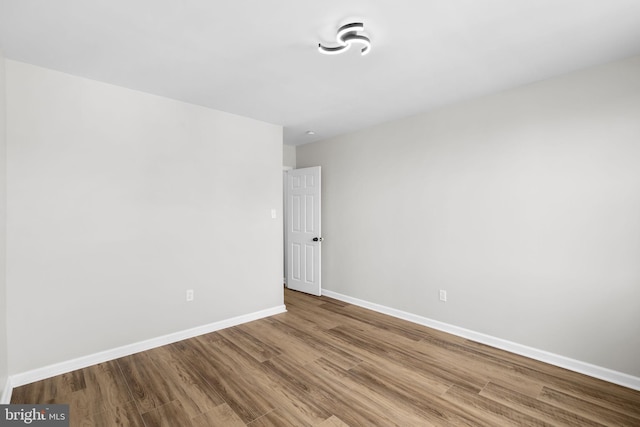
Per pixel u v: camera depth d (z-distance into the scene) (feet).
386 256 12.37
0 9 5.25
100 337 8.41
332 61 7.29
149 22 5.71
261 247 12.03
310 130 13.46
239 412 6.35
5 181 6.95
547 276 8.39
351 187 13.70
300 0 5.09
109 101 8.53
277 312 12.48
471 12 5.47
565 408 6.45
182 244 9.93
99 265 8.38
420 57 7.12
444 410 6.41
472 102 9.81
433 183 10.84
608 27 5.93
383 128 12.40
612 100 7.37
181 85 8.64
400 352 9.03
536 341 8.61
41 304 7.54
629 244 7.19
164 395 6.91
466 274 10.03
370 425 5.97
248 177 11.62
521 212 8.83
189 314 10.11
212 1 5.11
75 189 8.01
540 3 5.22
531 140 8.62
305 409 6.45
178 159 9.84
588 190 7.72
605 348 7.53
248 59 7.16
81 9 5.29
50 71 7.64
